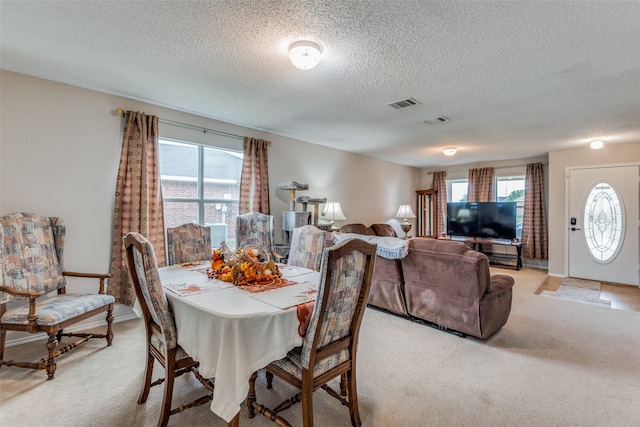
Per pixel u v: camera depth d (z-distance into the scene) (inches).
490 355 99.6
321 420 68.2
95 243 118.6
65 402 73.0
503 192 271.0
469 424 67.6
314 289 73.1
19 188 103.5
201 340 58.9
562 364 94.2
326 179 214.1
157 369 88.4
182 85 112.1
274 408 70.6
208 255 113.7
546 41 80.0
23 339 102.9
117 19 73.3
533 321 129.6
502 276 127.0
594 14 68.7
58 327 83.1
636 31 74.8
